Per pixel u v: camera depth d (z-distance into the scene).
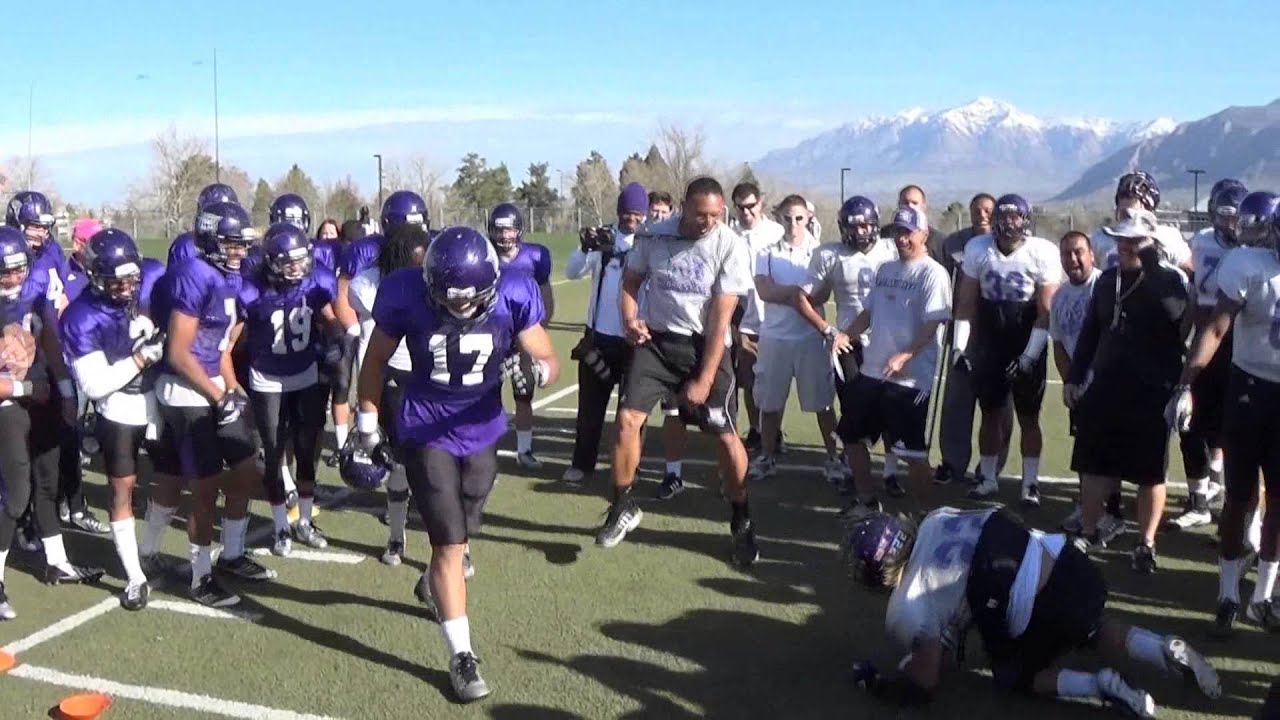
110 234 4.72
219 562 5.41
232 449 5.02
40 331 5.19
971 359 6.59
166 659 4.47
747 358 7.68
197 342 4.88
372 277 5.66
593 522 6.24
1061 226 34.91
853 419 5.99
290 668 4.38
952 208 33.84
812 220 7.56
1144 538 5.31
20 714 4.00
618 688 4.18
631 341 5.48
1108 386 5.18
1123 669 4.27
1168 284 5.02
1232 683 4.18
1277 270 4.36
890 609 4.02
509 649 4.53
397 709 4.02
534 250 6.76
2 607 4.89
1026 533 3.93
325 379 5.89
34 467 5.25
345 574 5.46
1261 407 4.43
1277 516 4.56
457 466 4.21
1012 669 3.99
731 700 4.08
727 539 5.93
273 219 7.56
